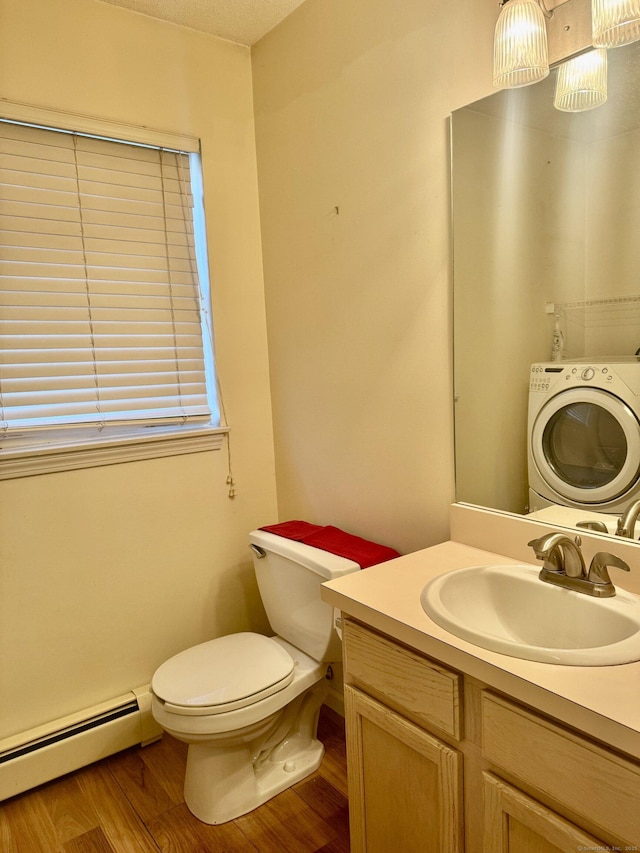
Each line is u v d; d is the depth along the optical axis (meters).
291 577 1.82
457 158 1.45
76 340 1.86
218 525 2.18
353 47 1.72
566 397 1.29
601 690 0.85
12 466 1.73
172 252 2.04
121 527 1.95
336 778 1.80
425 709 1.10
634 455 1.19
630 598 1.12
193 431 2.08
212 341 2.14
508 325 1.39
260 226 2.23
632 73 1.13
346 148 1.79
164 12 1.90
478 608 1.29
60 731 1.81
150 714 1.97
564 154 1.25
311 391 2.07
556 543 1.13
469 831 1.06
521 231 1.34
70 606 1.87
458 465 1.55
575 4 1.20
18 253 1.75
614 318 1.20
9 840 1.60
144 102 1.93
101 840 1.59
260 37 2.08
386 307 1.72
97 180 1.87
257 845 1.56
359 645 1.26
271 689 1.60
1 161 1.71
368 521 1.89
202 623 2.17
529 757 0.91
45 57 1.73
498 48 1.22
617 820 0.80
